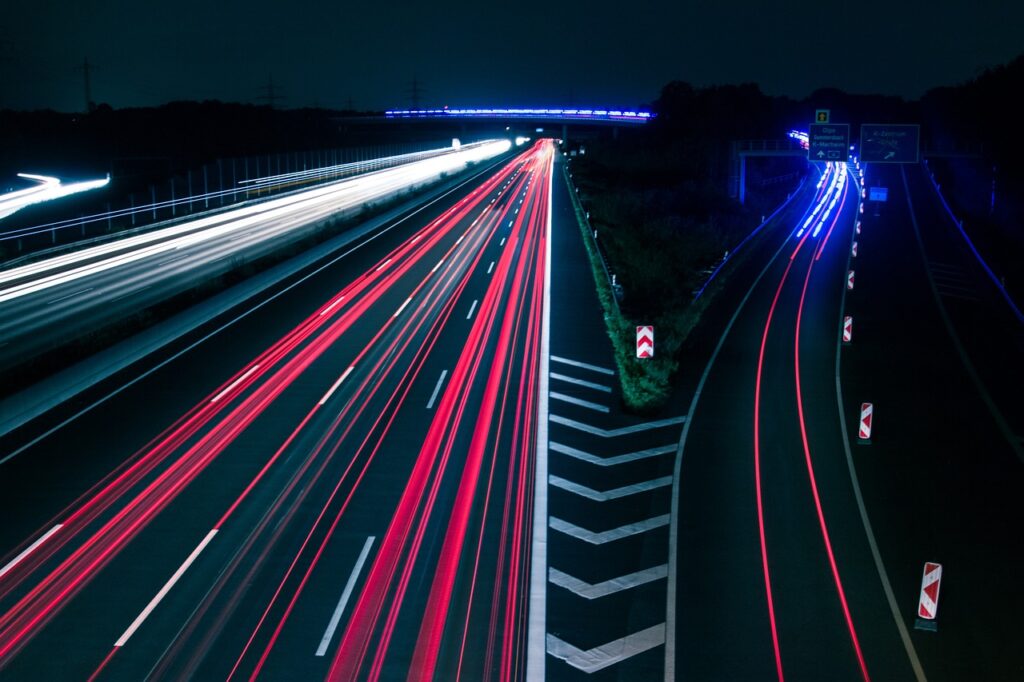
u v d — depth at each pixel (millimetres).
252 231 63438
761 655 12867
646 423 23844
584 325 34156
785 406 26219
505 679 12125
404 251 52562
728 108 128750
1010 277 53281
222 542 16234
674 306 39188
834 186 108188
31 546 16109
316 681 12008
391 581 14812
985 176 96562
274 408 24266
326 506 17859
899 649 13172
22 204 76375
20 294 40594
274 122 170125
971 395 28609
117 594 14344
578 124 196125
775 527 17500
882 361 32656
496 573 15164
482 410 24219
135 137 137250
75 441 21828
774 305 43312
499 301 38562
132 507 17812
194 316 34469
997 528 17969
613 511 17984
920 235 70875
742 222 77500
